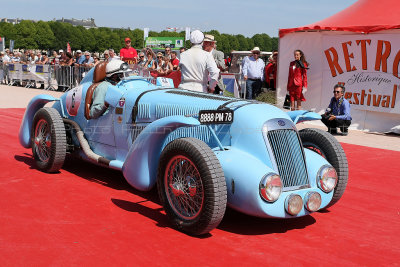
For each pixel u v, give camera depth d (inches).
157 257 124.3
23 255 121.3
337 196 166.7
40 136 207.3
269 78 510.6
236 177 139.5
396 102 384.5
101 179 201.9
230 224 155.0
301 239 144.0
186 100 167.3
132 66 202.7
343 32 414.9
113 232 140.7
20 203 163.3
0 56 804.6
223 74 535.5
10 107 452.4
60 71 676.7
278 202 139.7
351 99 415.5
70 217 151.9
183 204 144.1
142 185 161.6
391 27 376.5
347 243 142.6
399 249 139.6
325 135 171.9
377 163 265.4
